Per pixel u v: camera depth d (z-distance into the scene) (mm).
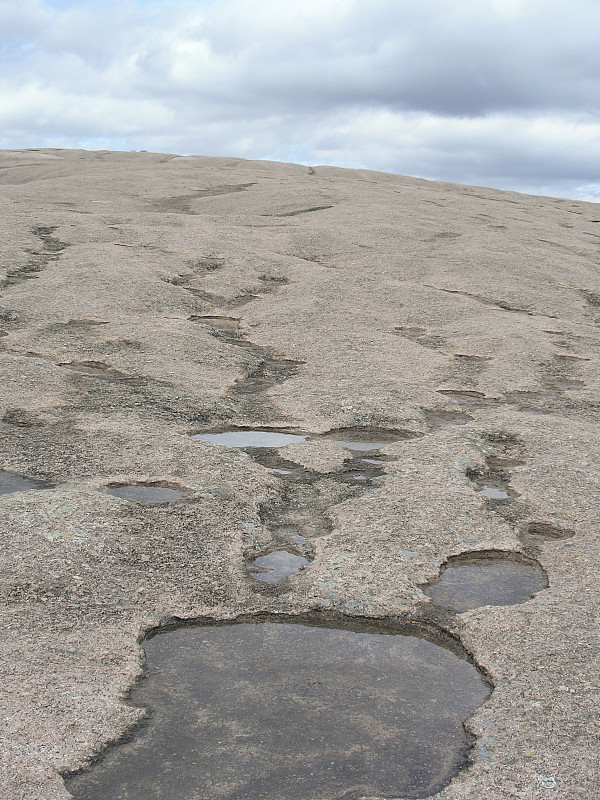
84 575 7289
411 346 17500
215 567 7723
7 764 4836
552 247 31609
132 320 17531
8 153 67438
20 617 6512
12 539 7805
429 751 5270
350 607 7137
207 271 22750
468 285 23953
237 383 14562
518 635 6574
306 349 16828
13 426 11305
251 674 6125
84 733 5211
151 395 13250
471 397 14633
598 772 4871
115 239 25734
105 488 9453
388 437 12211
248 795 4816
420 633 6852
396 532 8617
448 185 60750
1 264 21484
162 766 5027
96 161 61469
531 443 11688
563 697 5676
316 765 5105
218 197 41156
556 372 16594
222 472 10078
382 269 25156
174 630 6719
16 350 15133
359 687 6008
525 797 4711
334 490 9914
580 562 8008
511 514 9258
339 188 46031
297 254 26406
